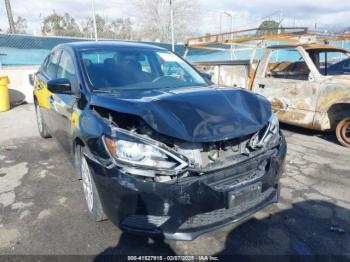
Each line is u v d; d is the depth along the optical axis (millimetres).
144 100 2424
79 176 3090
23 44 13016
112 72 3182
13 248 2465
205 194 2133
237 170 2285
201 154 2232
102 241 2543
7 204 3158
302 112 5266
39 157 4566
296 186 3545
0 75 8680
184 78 3518
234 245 2498
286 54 6859
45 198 3277
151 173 2062
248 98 2766
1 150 4910
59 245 2498
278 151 2641
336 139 5426
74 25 34094
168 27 28734
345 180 3711
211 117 2312
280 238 2582
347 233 2646
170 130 2133
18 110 8523
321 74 5238
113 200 2180
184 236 2164
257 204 2549
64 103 3270
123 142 2139
